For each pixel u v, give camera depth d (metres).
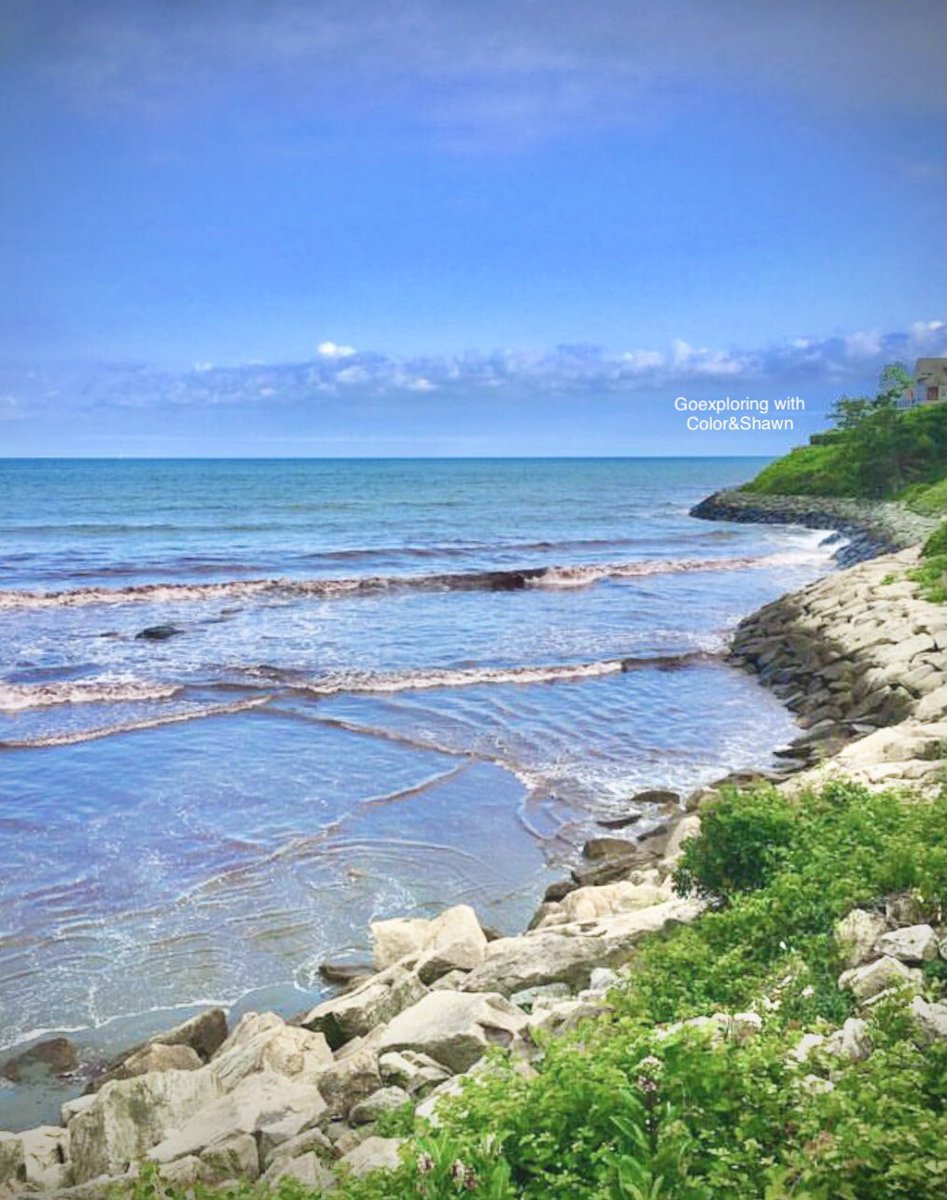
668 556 52.03
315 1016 9.26
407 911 12.24
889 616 23.69
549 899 12.34
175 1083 7.62
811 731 19.14
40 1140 7.45
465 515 78.25
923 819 9.04
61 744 18.95
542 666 25.00
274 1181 6.09
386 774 17.17
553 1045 5.65
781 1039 5.91
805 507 73.88
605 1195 4.55
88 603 36.06
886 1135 4.67
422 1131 5.32
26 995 10.42
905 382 82.69
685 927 8.62
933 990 6.56
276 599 37.03
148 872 13.27
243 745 18.86
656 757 18.11
